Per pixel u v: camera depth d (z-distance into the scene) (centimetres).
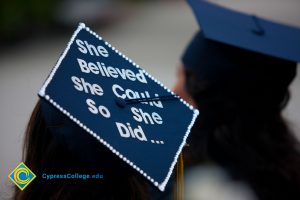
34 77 2153
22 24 2850
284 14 3619
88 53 293
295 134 492
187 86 514
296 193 441
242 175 436
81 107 273
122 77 303
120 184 305
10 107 1642
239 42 509
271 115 484
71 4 3034
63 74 273
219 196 429
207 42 516
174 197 364
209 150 449
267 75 501
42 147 308
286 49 512
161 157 293
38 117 312
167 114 308
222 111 470
